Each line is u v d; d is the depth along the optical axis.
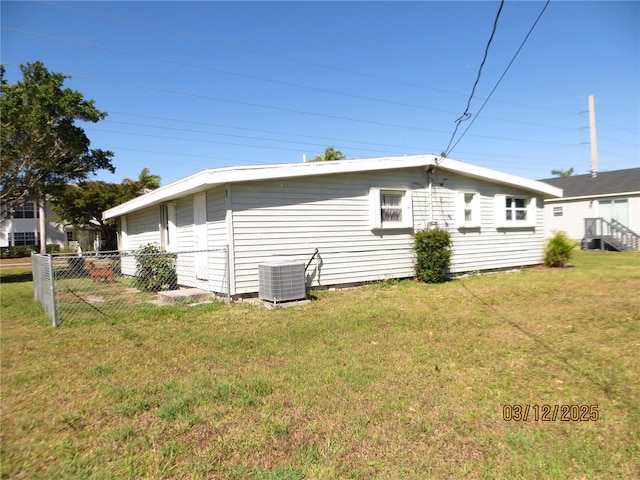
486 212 12.20
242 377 3.87
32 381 3.87
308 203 8.84
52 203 21.84
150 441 2.73
